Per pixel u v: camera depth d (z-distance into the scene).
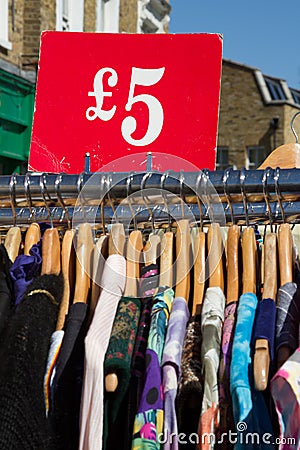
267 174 1.87
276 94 27.12
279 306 1.74
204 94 2.61
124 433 1.69
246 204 1.91
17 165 9.26
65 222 2.08
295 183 1.85
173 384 1.62
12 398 1.55
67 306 1.84
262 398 1.61
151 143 2.62
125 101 2.65
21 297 1.78
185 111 2.61
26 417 1.57
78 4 10.21
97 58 2.69
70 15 10.14
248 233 1.86
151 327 1.71
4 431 1.54
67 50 2.70
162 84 2.64
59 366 1.68
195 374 1.65
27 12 9.09
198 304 1.84
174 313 1.74
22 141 9.21
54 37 2.71
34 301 1.69
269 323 1.67
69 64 2.69
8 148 8.90
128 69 2.67
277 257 1.83
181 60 2.64
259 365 1.58
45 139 2.66
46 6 9.22
